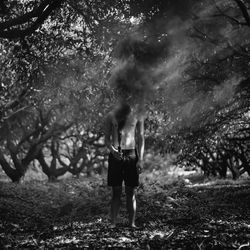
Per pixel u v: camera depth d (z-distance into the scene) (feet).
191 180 97.40
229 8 44.88
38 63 37.88
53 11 36.06
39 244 21.34
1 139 88.17
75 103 73.82
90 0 36.01
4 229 29.17
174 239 20.97
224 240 20.04
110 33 37.22
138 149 26.76
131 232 24.02
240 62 45.96
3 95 64.54
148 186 59.52
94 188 64.34
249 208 39.75
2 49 40.14
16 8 35.37
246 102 49.42
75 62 41.01
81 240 21.95
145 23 39.96
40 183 86.63
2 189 62.34
